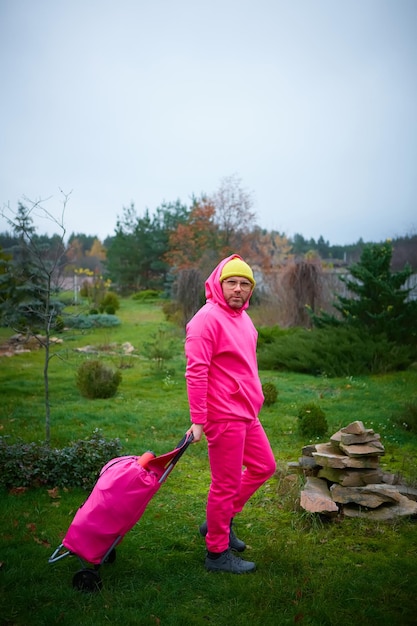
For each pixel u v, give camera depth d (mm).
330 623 2568
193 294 19016
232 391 3002
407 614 2654
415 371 10367
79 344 15680
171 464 2979
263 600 2760
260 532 3631
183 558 3203
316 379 10156
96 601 2727
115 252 41438
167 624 2562
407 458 5270
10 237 12688
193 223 30203
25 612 2631
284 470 4699
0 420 6867
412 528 3635
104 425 6672
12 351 14234
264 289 19969
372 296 11750
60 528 3607
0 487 4262
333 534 3570
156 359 12211
